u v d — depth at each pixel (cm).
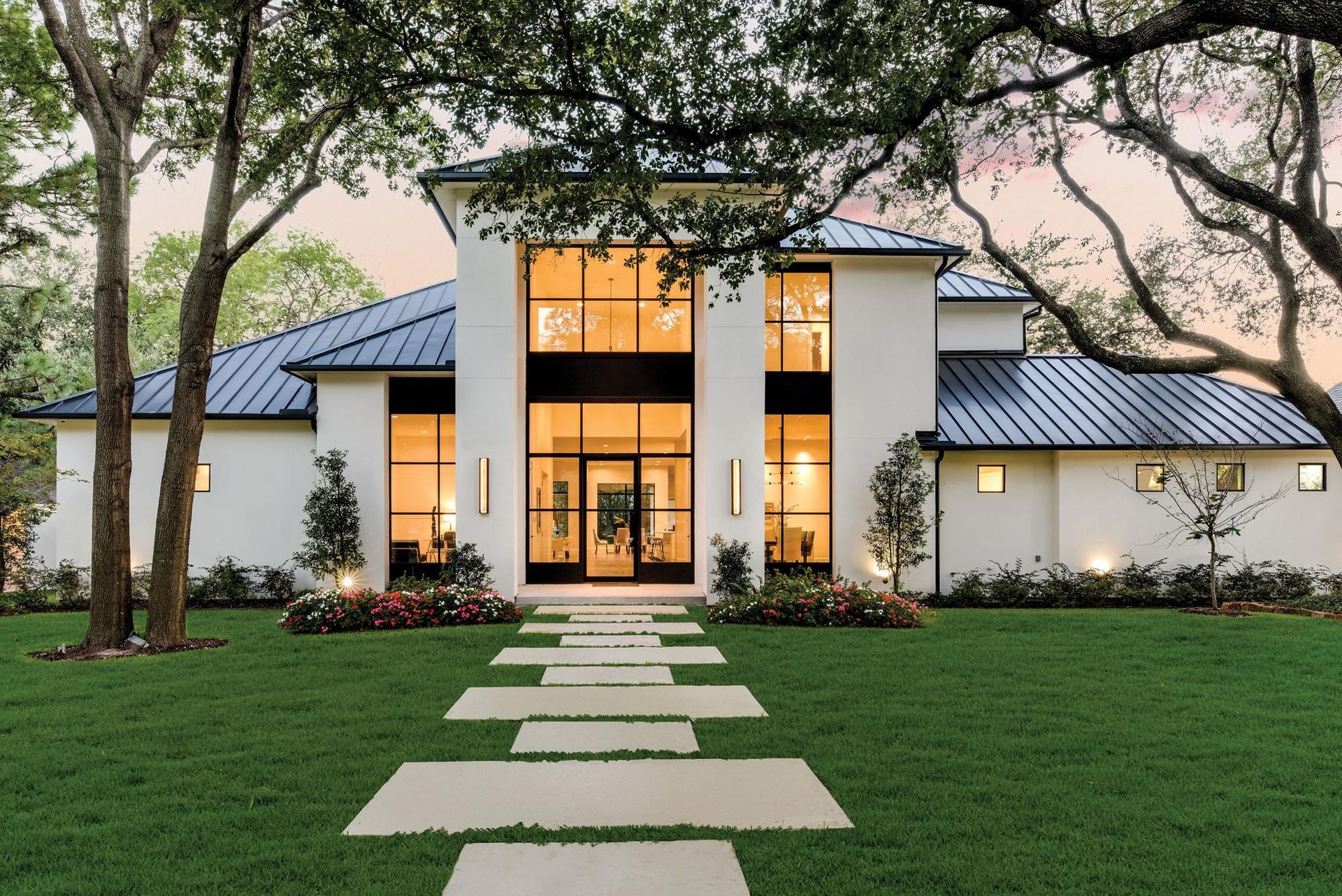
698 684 780
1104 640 1021
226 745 572
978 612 1334
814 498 1565
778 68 740
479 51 710
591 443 1574
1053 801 461
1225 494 1521
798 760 537
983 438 1537
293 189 1102
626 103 711
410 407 1520
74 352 2462
